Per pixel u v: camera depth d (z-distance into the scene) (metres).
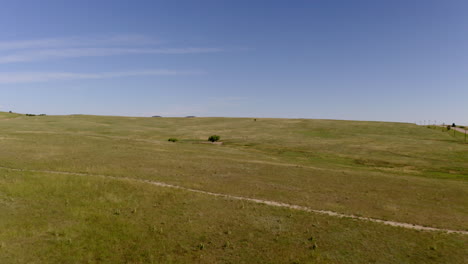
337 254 18.45
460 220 25.52
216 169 40.66
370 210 26.81
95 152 46.78
